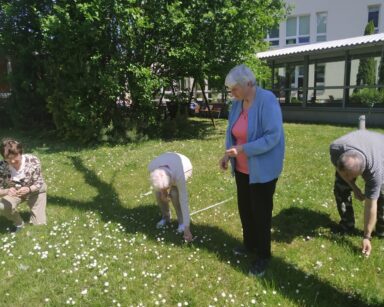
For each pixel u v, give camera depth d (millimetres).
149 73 11273
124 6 10531
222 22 11781
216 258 4250
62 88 11430
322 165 7879
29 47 12289
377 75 15656
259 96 3621
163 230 4996
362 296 3520
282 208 5617
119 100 12133
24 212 5805
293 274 3906
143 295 3613
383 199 4344
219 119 18781
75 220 5395
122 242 4660
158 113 13500
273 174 3689
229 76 3535
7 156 4656
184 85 15656
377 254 4207
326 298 3529
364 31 23375
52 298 3600
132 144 11453
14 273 4020
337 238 4648
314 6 24609
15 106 13844
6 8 11609
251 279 3846
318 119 16859
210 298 3564
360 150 3783
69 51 11195
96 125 11500
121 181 7375
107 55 11648
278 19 14344
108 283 3727
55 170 8336
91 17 10141
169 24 11117
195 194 6457
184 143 11383
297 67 18891
